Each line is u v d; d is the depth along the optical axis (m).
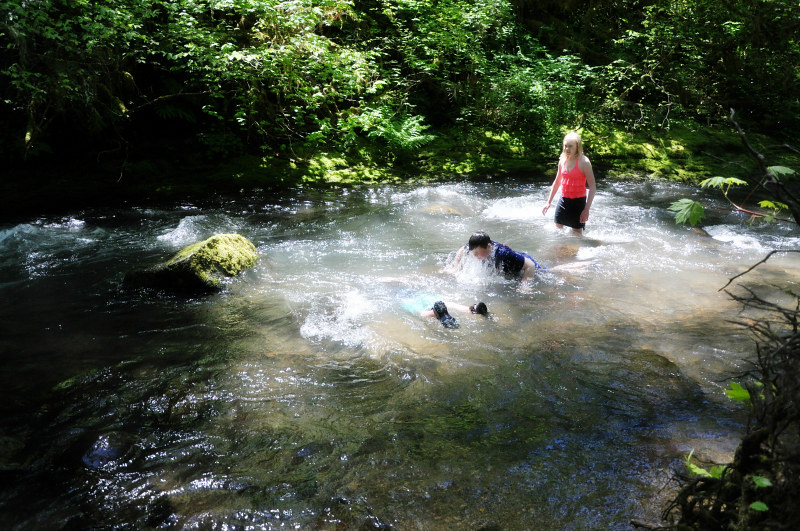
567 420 3.39
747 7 14.66
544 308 5.04
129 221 7.44
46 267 5.90
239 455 3.08
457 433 3.27
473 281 5.67
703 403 3.56
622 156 11.73
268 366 4.02
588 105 13.38
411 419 3.41
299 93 10.48
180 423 3.36
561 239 7.09
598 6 15.68
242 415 3.45
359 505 2.70
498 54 13.62
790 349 1.88
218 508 2.69
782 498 1.79
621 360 4.09
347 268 6.01
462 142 11.73
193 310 4.95
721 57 15.22
